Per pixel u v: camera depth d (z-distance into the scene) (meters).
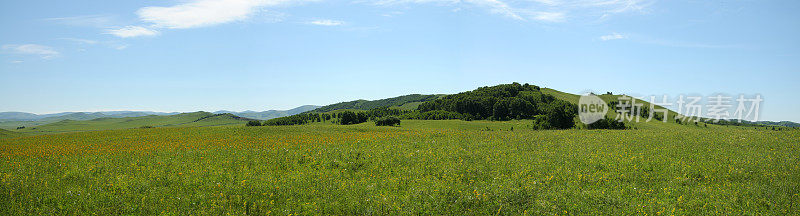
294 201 13.15
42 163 23.38
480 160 22.00
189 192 14.56
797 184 14.85
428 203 12.52
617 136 36.94
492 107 173.50
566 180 16.66
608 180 16.55
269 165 20.86
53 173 19.33
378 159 22.59
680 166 19.55
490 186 14.82
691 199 13.34
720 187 15.29
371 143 32.47
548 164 20.45
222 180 16.80
